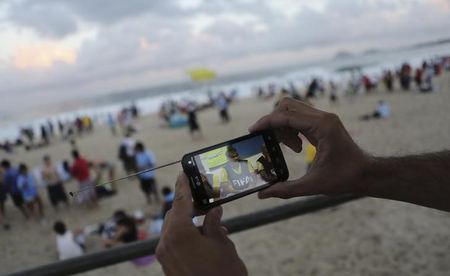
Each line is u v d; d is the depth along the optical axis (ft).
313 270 16.07
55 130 142.41
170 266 2.30
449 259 14.42
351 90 80.69
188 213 2.45
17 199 32.76
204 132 66.59
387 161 2.98
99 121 146.72
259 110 91.20
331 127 3.02
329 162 3.00
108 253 4.78
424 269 14.12
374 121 50.01
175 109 116.57
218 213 2.58
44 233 29.66
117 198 35.17
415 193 2.87
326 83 141.79
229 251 2.37
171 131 74.95
